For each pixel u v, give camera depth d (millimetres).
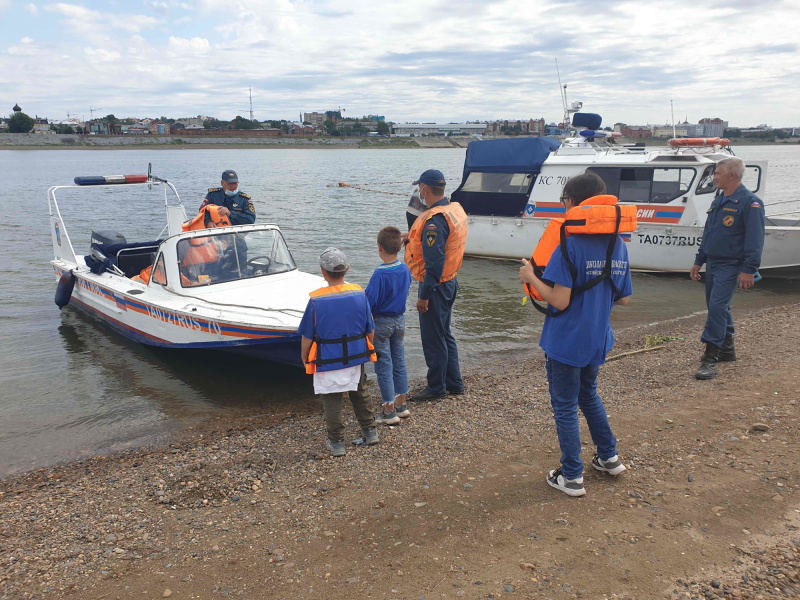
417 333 9047
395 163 77312
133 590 3137
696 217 12141
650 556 3029
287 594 3000
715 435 4414
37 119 178625
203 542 3594
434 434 5102
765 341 7031
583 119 14438
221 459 4957
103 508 4191
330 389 4629
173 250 7691
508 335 8977
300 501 4043
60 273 10336
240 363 7375
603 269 3414
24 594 3162
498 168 14086
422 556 3213
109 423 6062
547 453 4449
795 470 3736
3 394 6832
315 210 25078
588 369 3701
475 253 14688
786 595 2678
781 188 29766
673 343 7711
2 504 4410
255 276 8000
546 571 2977
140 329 8039
